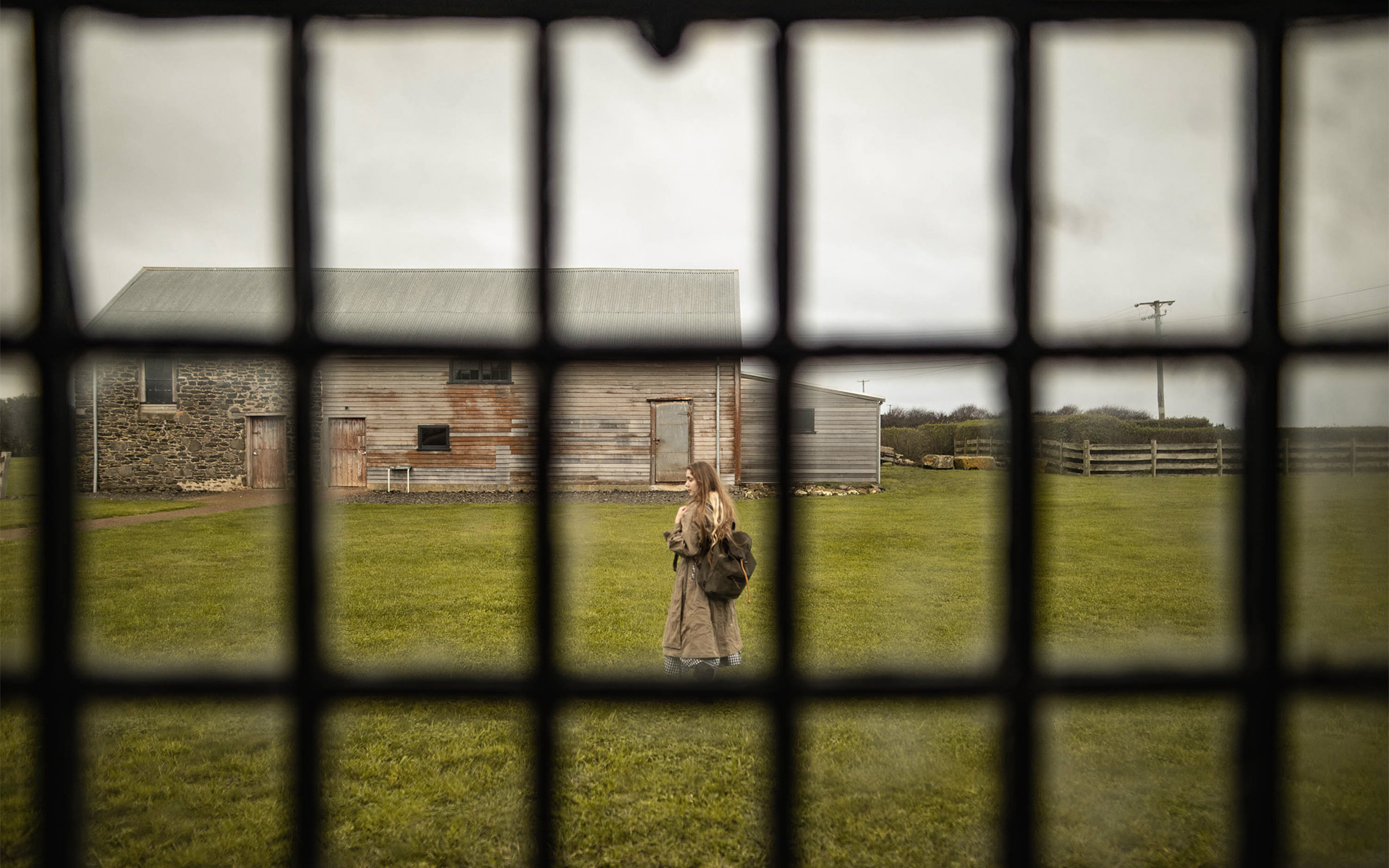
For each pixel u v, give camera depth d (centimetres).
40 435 92
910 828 309
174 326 93
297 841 94
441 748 370
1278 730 95
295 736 94
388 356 94
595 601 666
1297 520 1009
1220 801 329
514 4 96
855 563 873
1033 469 95
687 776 346
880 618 614
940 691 94
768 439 1941
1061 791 337
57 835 92
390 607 645
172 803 323
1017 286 95
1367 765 337
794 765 93
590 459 1766
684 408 1766
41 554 92
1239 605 97
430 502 1566
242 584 737
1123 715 408
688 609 459
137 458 1770
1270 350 95
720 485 459
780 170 95
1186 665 97
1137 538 1032
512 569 820
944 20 97
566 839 301
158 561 869
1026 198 96
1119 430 2419
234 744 373
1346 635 527
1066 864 287
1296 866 125
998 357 95
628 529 1161
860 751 371
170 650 528
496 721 397
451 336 93
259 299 1861
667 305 1889
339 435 1764
